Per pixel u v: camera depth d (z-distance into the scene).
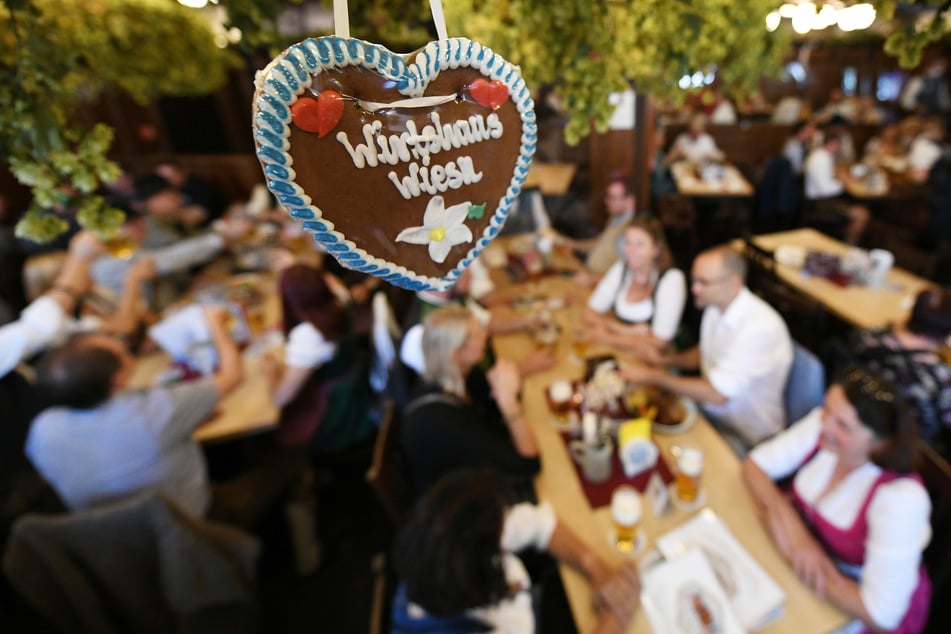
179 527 1.31
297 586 2.08
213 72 3.43
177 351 2.01
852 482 1.16
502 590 1.00
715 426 1.84
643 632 1.06
